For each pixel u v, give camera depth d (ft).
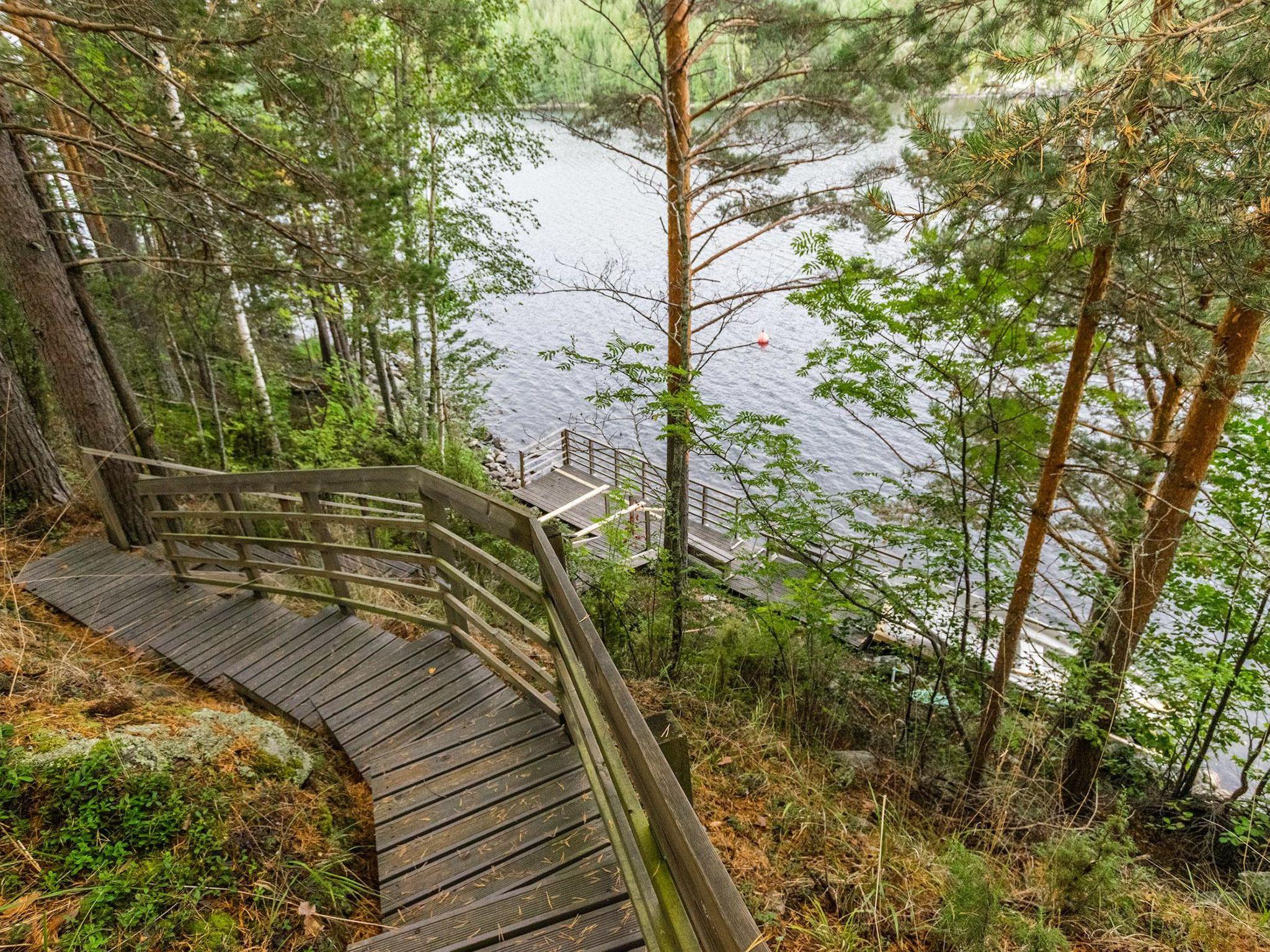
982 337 18.60
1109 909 11.69
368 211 27.45
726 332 86.38
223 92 26.02
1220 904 13.57
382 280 26.48
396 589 14.25
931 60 17.16
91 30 16.39
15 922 6.88
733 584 32.09
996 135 11.25
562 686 10.18
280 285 27.35
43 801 8.16
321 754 11.52
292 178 25.72
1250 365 16.19
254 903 7.88
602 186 145.07
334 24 20.70
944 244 16.29
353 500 30.42
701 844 4.64
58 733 9.21
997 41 12.47
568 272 98.78
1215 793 21.99
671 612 21.30
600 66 29.30
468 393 54.08
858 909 9.91
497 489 50.93
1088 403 23.11
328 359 48.88
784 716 17.67
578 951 6.98
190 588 19.44
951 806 16.48
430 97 38.17
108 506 21.83
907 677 22.08
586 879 7.85
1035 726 18.63
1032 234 15.88
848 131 26.35
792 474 19.90
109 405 21.75
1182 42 9.71
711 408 20.34
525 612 22.26
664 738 8.18
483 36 37.42
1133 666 21.91
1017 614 17.21
